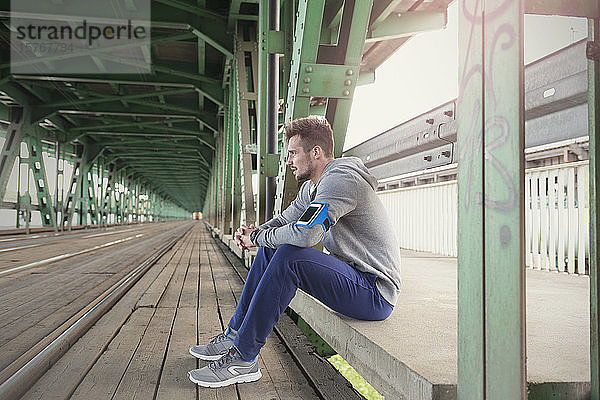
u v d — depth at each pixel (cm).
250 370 201
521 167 92
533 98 428
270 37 436
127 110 1513
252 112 938
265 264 211
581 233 430
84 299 400
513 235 95
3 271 579
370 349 162
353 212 191
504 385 98
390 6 692
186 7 869
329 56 292
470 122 112
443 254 691
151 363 229
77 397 184
